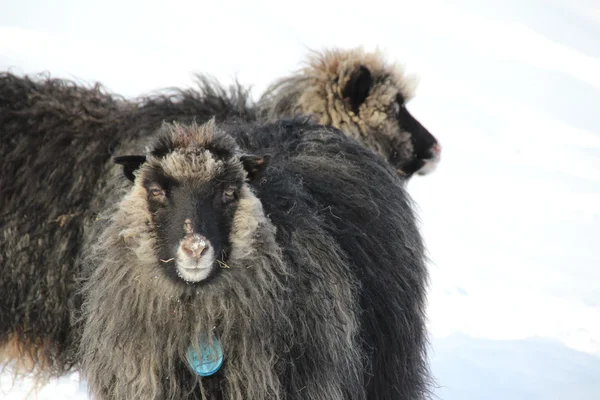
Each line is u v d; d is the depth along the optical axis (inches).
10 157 416.2
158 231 302.5
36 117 426.6
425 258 414.0
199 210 297.9
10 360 418.0
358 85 532.4
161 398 312.0
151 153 309.6
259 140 378.3
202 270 295.7
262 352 312.3
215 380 315.6
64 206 407.5
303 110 527.5
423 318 400.8
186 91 451.5
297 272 319.3
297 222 327.6
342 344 327.9
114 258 311.7
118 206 324.8
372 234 370.0
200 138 309.3
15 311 405.4
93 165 413.7
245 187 308.8
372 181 389.4
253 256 307.7
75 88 450.6
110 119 430.3
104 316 315.3
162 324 309.1
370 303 357.7
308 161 373.7
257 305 310.2
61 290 402.3
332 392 324.2
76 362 405.1
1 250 405.4
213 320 309.9
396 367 369.7
